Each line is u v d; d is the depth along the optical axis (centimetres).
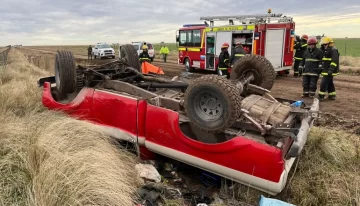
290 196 339
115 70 530
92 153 321
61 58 489
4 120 411
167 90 482
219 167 321
